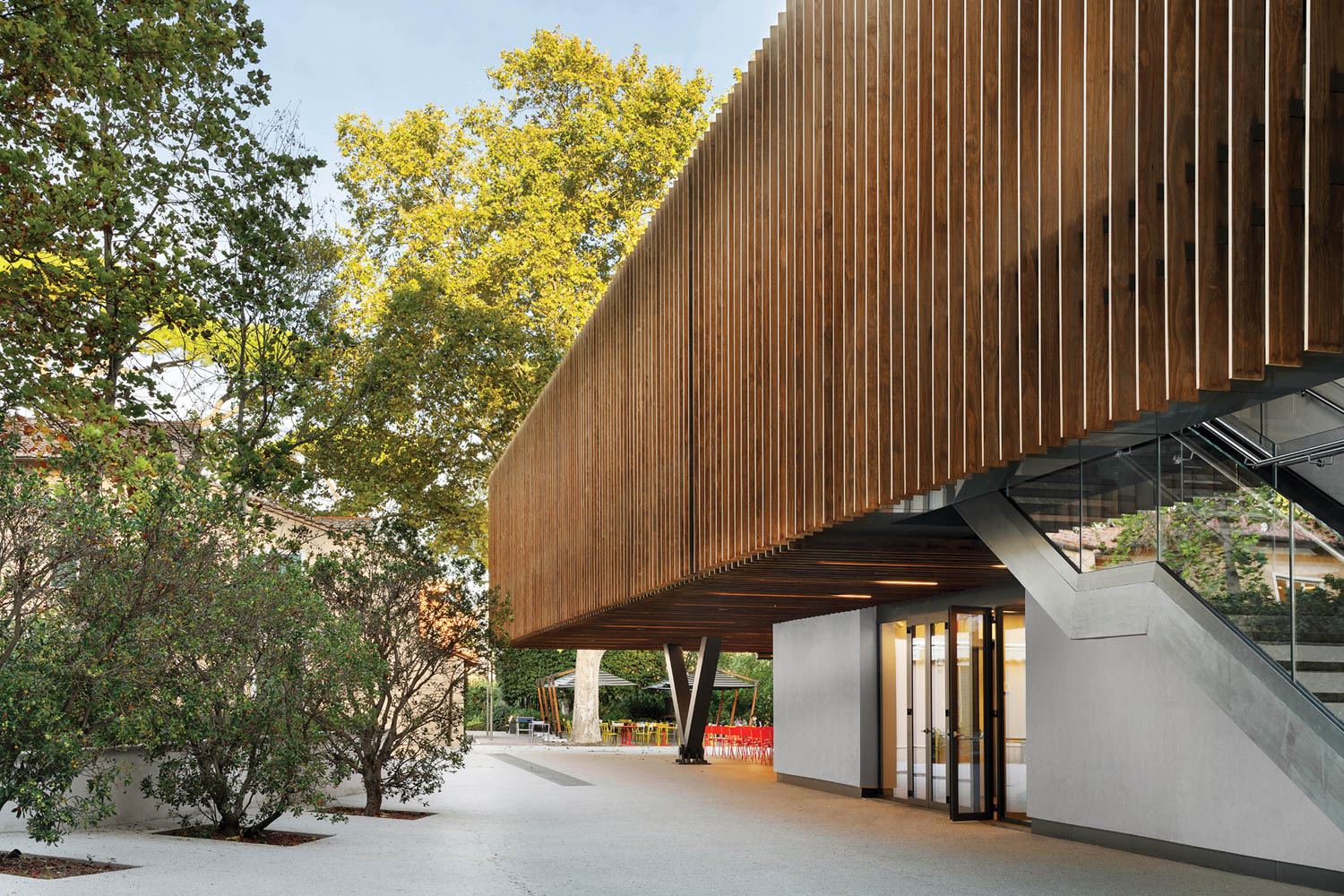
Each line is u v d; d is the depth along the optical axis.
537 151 34.41
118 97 12.52
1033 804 12.79
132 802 11.15
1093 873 9.72
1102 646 11.75
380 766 13.54
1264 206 5.13
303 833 11.23
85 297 12.12
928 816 14.41
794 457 9.76
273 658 10.84
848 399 8.82
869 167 8.66
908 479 7.96
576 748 32.22
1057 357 6.45
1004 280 6.89
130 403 12.44
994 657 14.18
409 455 31.62
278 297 14.87
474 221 33.81
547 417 20.16
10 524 8.50
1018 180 6.78
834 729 18.16
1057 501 8.81
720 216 11.73
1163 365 5.63
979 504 9.45
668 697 42.78
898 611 16.66
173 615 9.27
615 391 15.55
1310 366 5.15
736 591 14.43
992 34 7.15
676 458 12.83
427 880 8.45
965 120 7.31
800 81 10.02
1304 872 9.05
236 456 14.05
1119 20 5.93
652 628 20.58
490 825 12.69
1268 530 7.22
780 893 8.41
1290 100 5.05
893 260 8.27
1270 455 7.14
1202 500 7.72
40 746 8.26
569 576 18.09
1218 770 10.03
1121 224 5.89
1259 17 5.22
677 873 9.32
